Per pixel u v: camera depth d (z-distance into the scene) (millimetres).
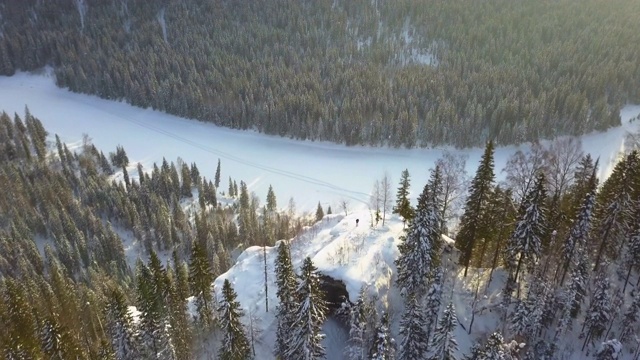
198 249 50188
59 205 110250
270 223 95062
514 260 52688
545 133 130000
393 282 53438
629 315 46844
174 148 147250
